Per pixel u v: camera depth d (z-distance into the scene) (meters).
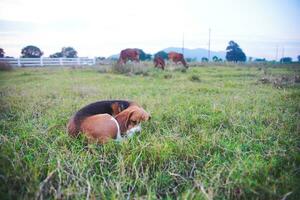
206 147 1.43
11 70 5.94
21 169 1.14
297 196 1.01
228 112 2.04
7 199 1.00
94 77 4.73
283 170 1.17
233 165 1.17
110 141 1.43
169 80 4.27
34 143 1.47
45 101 2.54
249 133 1.63
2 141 1.42
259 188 1.04
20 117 2.03
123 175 1.13
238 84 3.63
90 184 1.07
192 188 1.05
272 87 3.38
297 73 4.25
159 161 1.28
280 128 1.69
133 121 1.60
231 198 1.03
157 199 1.03
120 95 2.84
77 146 1.39
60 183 1.06
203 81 4.11
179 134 1.58
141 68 5.68
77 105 2.35
